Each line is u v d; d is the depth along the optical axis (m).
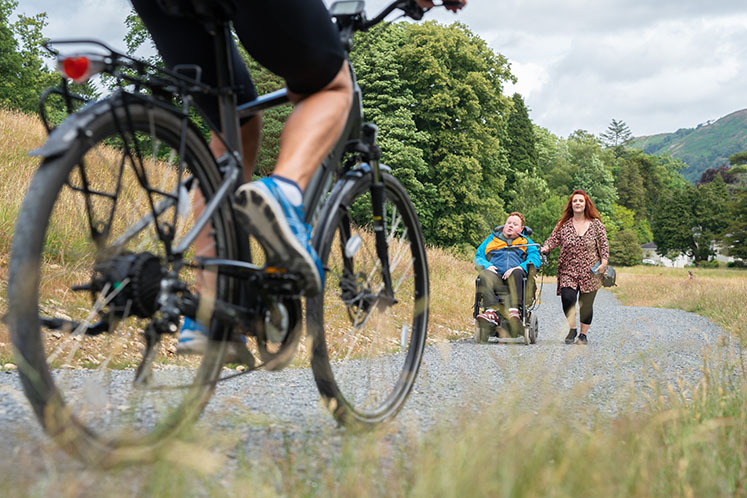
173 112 1.98
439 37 47.59
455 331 11.06
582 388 2.47
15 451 1.83
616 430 2.23
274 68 2.29
